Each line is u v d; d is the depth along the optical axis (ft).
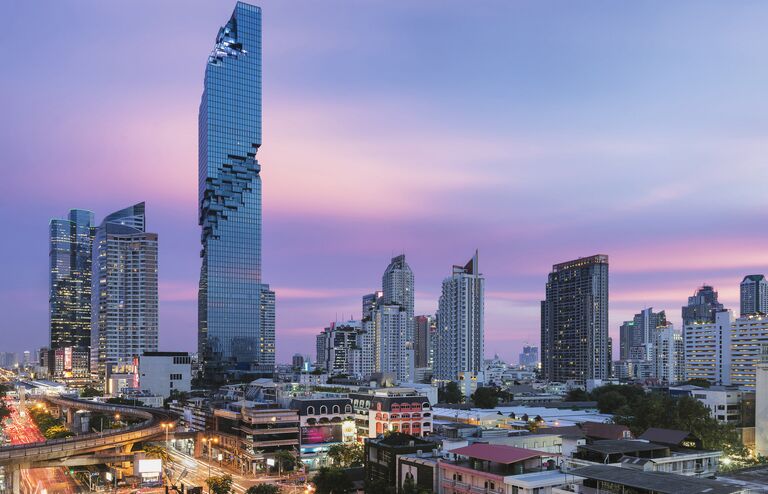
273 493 544.62
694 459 466.29
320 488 554.46
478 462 452.35
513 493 401.08
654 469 437.99
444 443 552.00
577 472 368.07
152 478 592.60
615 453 451.53
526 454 438.40
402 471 507.71
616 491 346.95
